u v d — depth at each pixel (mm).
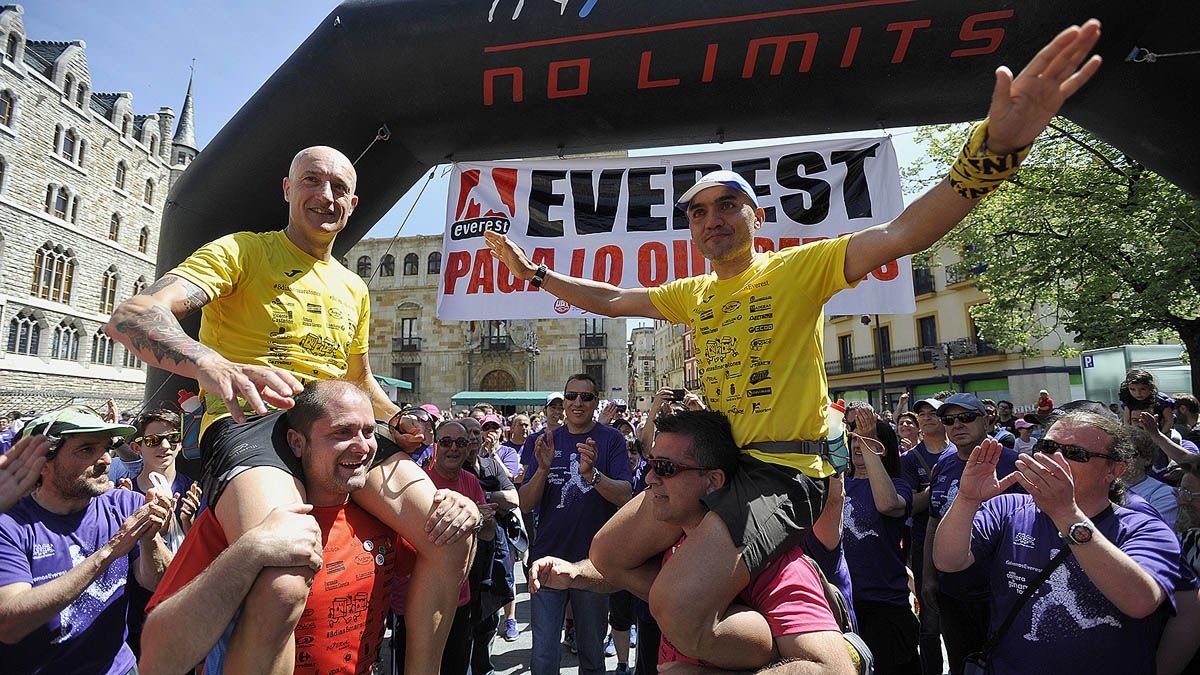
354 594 1913
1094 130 4129
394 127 4250
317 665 1808
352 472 1893
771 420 2027
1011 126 1568
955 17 3578
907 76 3799
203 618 1447
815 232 4762
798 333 2086
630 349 78250
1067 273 11641
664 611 1734
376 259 36500
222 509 1734
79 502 2709
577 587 2330
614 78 3926
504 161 5074
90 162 33844
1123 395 5105
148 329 1691
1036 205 11625
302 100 4086
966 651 3201
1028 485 2213
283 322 2146
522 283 4926
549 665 4023
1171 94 3693
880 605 3631
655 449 2055
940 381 28688
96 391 33312
